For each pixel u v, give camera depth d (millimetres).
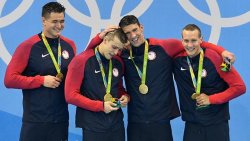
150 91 10781
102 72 10641
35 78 10820
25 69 11273
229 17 14133
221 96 10375
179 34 14422
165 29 14508
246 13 14023
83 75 10539
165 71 10891
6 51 15086
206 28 14289
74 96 10359
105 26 14789
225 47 14188
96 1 14805
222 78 10562
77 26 14945
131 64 10938
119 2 14680
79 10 14914
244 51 14070
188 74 10766
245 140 14156
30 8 15078
